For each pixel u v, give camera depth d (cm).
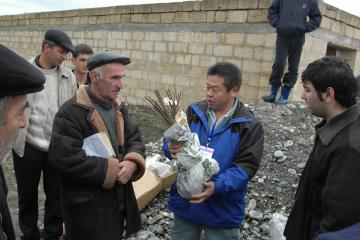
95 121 207
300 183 181
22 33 1420
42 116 285
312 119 554
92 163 197
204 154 212
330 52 875
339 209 143
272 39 682
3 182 136
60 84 298
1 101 92
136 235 309
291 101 646
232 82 210
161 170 360
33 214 305
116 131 220
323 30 733
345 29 806
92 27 1112
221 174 205
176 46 875
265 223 326
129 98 1026
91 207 204
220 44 775
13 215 383
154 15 922
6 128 95
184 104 873
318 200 166
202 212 215
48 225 304
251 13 712
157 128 798
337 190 145
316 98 163
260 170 399
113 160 204
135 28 978
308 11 535
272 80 597
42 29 1312
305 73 168
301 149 447
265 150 439
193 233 231
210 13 788
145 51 959
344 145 148
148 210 342
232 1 741
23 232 302
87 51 357
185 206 224
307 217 173
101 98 211
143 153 230
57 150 197
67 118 201
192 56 841
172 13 875
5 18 1515
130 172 211
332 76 156
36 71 97
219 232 220
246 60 730
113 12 1038
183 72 867
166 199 355
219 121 217
